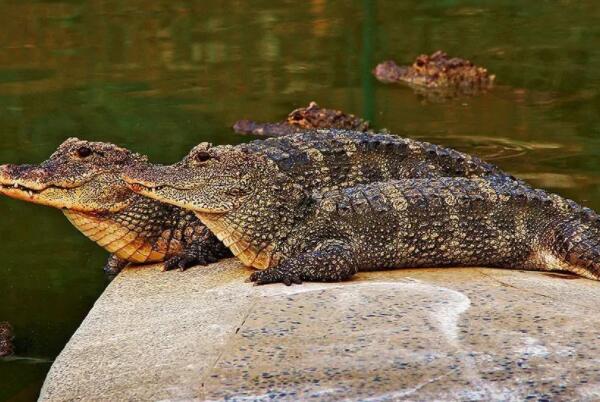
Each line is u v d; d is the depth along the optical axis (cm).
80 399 1579
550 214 2170
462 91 4378
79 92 4275
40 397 1653
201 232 2323
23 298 2389
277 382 1538
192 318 1831
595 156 3356
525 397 1467
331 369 1562
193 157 2105
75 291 2431
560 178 3120
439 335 1656
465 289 1897
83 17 5703
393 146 2608
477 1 6178
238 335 1700
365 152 2586
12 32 5369
